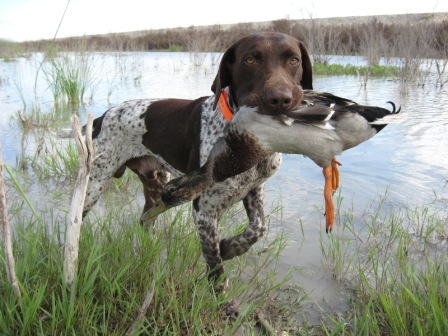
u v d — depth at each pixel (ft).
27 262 2.54
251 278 3.04
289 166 5.28
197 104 3.09
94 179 3.48
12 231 3.46
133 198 4.46
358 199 4.25
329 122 1.94
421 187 4.46
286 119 1.98
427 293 2.56
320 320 2.65
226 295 2.66
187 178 2.32
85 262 2.63
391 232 3.45
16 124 7.19
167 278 2.53
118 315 2.44
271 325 2.56
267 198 4.37
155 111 3.33
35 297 2.22
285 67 2.46
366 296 2.79
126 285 2.58
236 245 2.90
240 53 2.52
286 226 3.79
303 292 2.91
